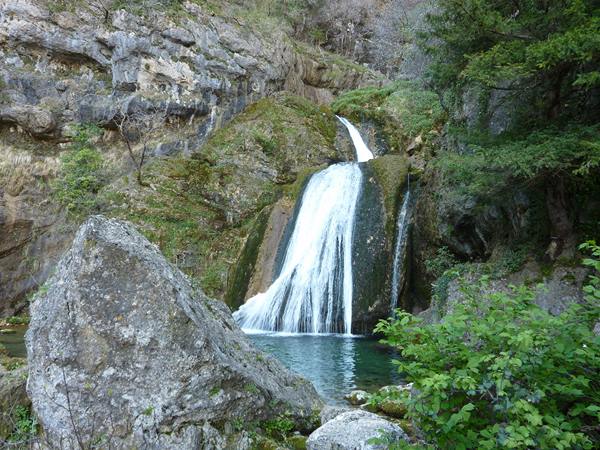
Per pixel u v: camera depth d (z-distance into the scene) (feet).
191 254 55.47
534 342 9.35
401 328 10.84
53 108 57.82
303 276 48.14
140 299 12.58
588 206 29.68
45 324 12.76
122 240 13.50
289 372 18.25
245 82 68.03
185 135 63.00
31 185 55.47
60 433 12.10
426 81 37.14
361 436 12.21
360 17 105.29
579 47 21.53
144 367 12.31
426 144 62.13
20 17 56.90
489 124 35.24
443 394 9.47
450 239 39.04
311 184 55.01
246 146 63.10
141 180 56.70
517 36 27.12
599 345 9.59
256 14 76.74
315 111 69.41
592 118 28.04
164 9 63.26
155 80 62.23
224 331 16.74
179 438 11.94
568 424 8.77
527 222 32.35
